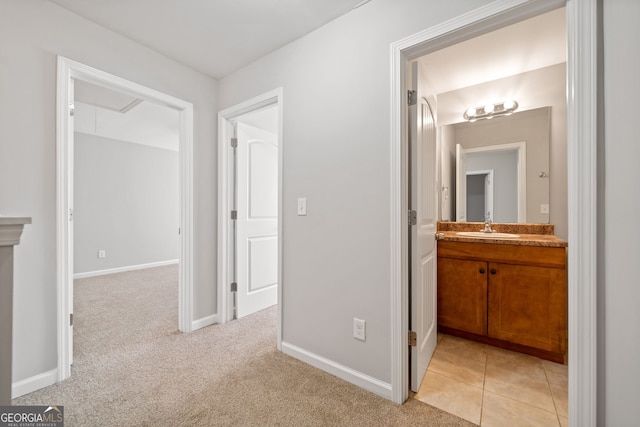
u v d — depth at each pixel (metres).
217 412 1.41
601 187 1.04
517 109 2.53
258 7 1.69
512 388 1.63
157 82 2.18
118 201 4.86
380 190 1.55
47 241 1.65
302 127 1.94
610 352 1.03
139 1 1.66
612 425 1.03
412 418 1.38
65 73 1.71
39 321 1.61
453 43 1.42
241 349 2.08
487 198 2.68
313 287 1.86
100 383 1.64
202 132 2.49
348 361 1.68
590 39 1.05
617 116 1.02
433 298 2.05
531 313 2.00
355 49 1.67
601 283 1.04
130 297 3.38
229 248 2.64
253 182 2.86
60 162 1.69
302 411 1.42
